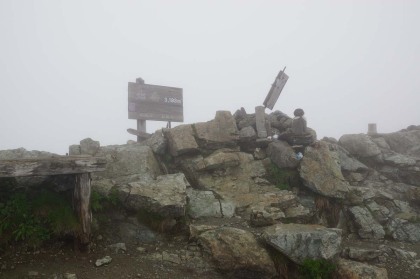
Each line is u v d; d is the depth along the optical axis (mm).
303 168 13078
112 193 10195
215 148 13984
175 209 9961
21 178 9398
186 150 13336
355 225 11984
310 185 12664
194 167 13016
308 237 8977
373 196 13023
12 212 8516
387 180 14820
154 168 12758
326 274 8672
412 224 12094
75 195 9016
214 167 13047
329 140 16562
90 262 8445
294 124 14211
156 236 9773
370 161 15695
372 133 17938
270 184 13172
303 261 8789
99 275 7969
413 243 11359
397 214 12648
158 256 8992
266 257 8820
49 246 8578
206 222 10609
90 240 8930
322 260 8828
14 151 11320
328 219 12281
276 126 15438
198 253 9117
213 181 12781
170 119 16031
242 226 10430
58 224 8703
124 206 10188
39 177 9570
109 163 12250
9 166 7812
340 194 12305
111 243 9312
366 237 11570
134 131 14820
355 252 9812
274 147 14023
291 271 8859
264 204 11828
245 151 14609
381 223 12164
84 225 8703
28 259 8086
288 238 8961
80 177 8781
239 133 14383
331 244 9031
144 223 9969
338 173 12844
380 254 10016
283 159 13578
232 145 14258
